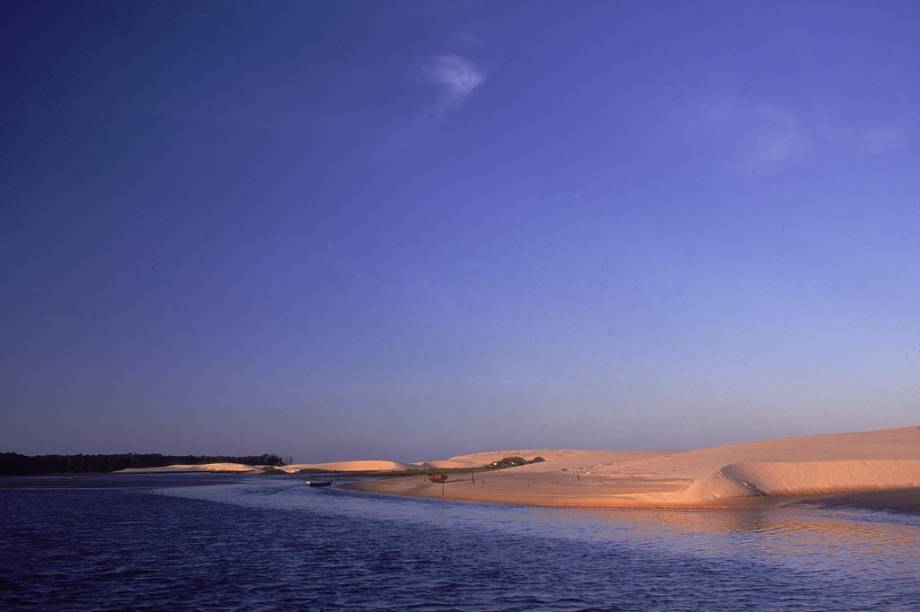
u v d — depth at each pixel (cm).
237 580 2702
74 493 8706
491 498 6347
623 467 8888
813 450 8131
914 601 2188
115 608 2288
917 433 9350
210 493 8538
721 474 5744
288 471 19638
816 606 2148
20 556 3341
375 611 2197
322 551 3391
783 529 3788
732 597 2280
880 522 4019
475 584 2556
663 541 3472
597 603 2244
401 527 4362
